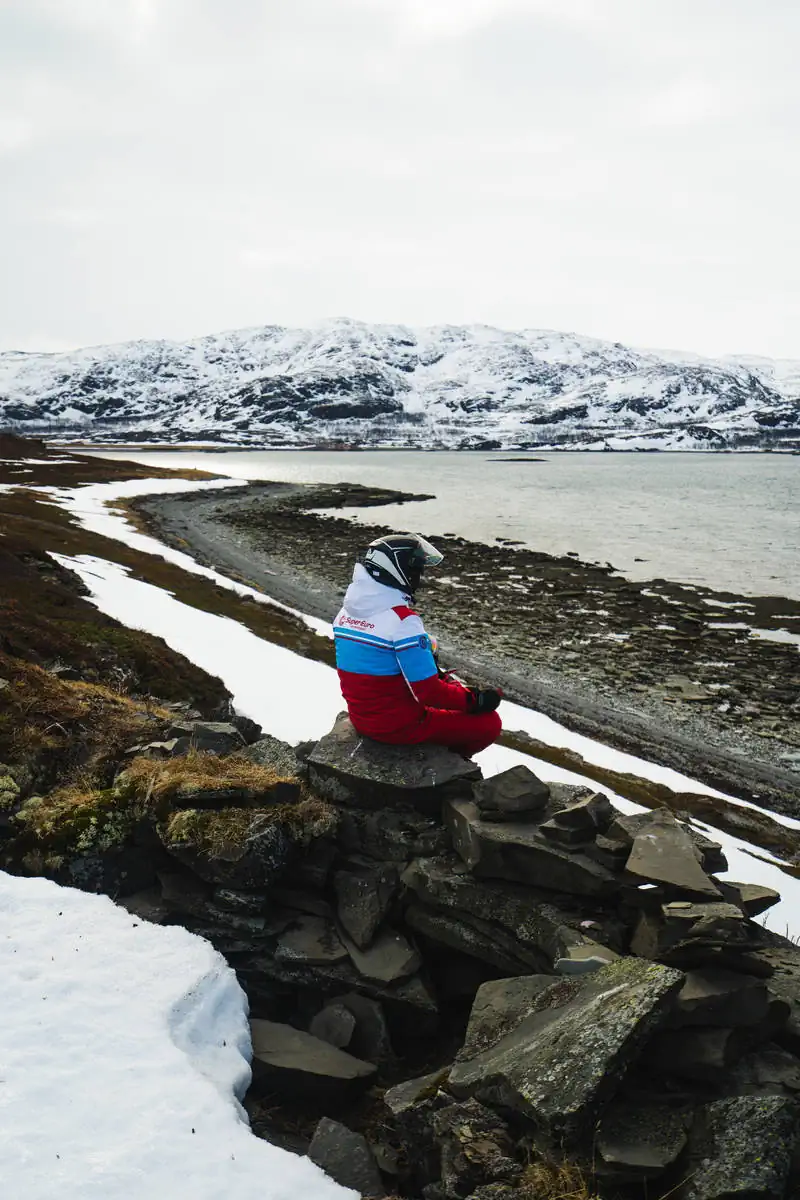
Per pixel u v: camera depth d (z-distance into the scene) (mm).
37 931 4629
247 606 32812
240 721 7570
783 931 9266
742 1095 3453
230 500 91812
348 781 5477
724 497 105812
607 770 17156
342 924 5004
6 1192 2977
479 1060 3787
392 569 5371
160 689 15547
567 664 28297
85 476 102500
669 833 4605
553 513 83625
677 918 4023
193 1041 4039
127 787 5465
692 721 22969
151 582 33500
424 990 4723
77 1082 3561
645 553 55250
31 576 24000
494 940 4711
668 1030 3598
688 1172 3072
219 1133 3410
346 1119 4145
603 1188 3076
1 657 7277
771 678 27016
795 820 16750
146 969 4395
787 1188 3002
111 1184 3074
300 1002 4832
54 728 6305
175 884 5078
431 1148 3566
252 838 4922
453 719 5652
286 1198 3174
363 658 5402
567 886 4602
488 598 39719
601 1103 3250
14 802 5574
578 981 3955
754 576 46438
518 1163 3201
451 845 5180
